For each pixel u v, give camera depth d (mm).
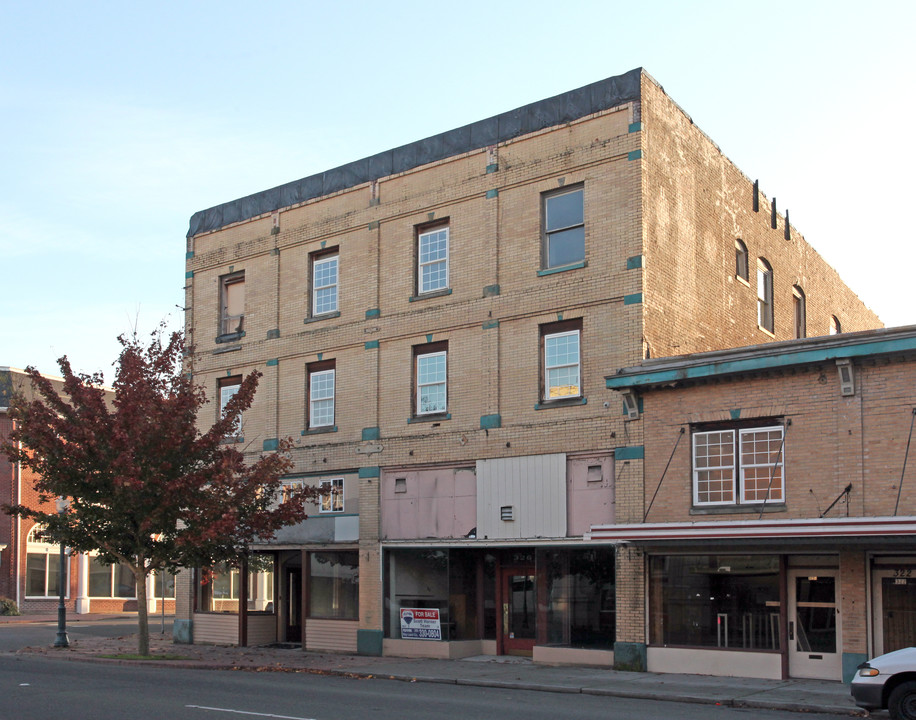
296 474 27938
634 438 21641
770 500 19750
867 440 18625
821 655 18922
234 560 25234
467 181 25484
